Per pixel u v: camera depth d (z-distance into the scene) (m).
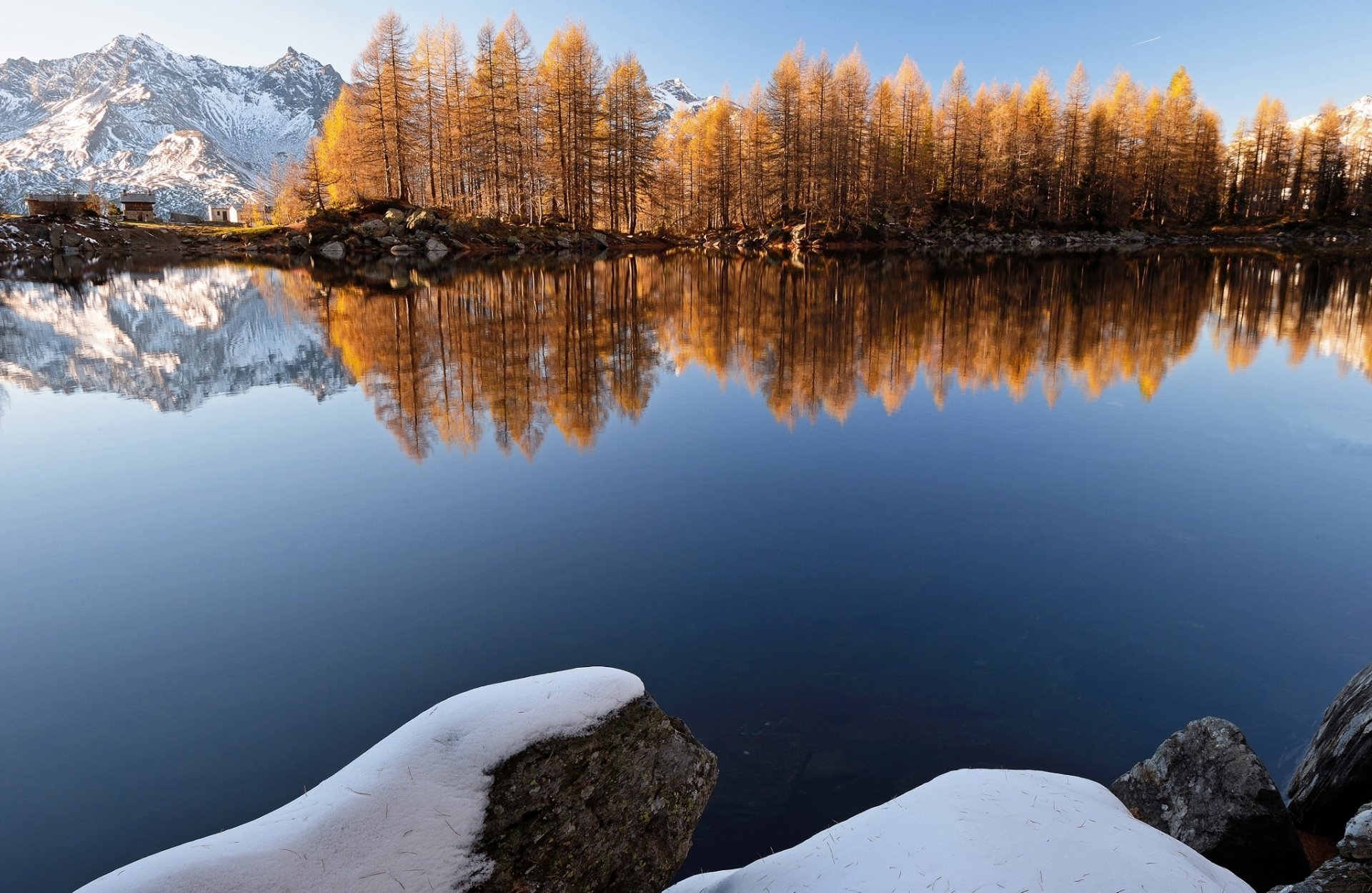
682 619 4.94
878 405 10.92
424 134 49.28
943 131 62.41
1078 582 5.48
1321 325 18.34
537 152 51.81
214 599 5.23
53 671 4.39
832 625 4.88
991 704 4.12
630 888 2.43
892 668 4.43
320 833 1.97
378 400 11.22
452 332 17.50
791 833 3.28
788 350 15.13
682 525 6.52
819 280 31.25
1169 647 4.66
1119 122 64.88
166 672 4.38
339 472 7.97
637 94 54.41
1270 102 72.62
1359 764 3.38
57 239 47.22
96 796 3.41
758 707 4.08
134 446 8.94
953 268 37.22
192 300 23.88
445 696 4.14
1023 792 2.51
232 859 1.84
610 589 5.35
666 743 2.64
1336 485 7.52
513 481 7.69
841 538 6.23
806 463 8.29
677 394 11.59
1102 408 10.75
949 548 6.04
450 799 2.15
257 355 14.77
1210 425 9.82
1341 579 5.51
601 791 2.41
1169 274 33.03
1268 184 72.88
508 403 10.98
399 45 46.28
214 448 8.87
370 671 4.38
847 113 55.38
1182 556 5.91
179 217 67.31
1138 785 3.46
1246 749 3.28
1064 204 63.59
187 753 3.70
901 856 2.16
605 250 51.56
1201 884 2.03
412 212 46.31
